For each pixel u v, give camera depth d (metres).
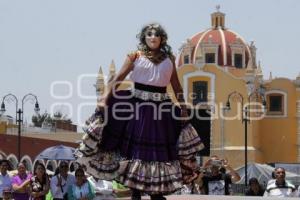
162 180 7.59
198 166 7.96
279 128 83.50
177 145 7.85
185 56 89.94
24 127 67.19
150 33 7.88
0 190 16.45
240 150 78.12
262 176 44.16
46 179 16.28
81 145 7.66
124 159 7.68
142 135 7.69
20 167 16.83
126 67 7.87
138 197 7.75
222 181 17.19
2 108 46.19
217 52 88.25
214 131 79.38
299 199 9.40
